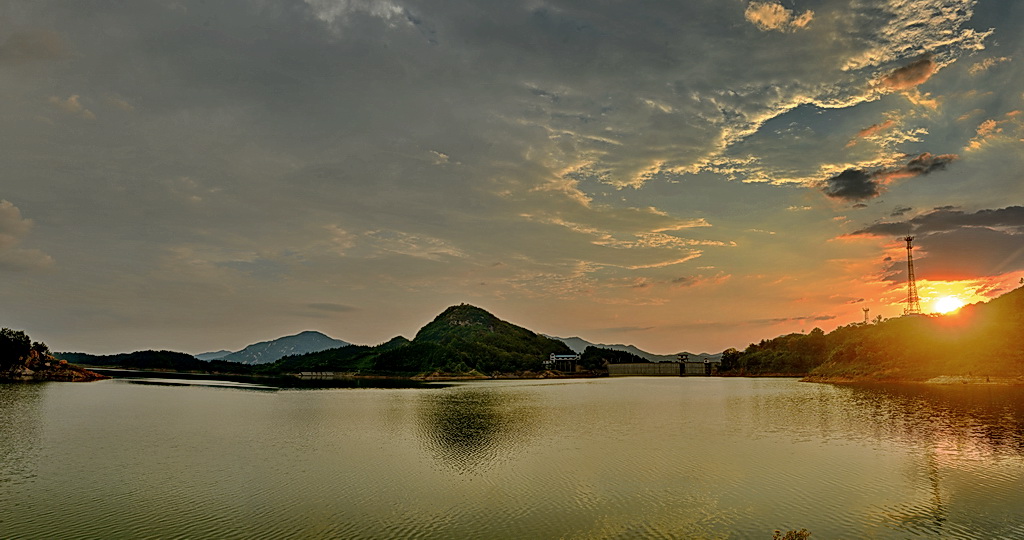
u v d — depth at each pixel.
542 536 29.69
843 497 36.38
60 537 30.44
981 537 29.12
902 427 66.94
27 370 186.38
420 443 59.81
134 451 55.25
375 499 37.12
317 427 73.94
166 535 30.67
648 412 90.88
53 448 56.94
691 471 44.03
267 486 40.69
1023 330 149.50
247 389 167.75
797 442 57.31
